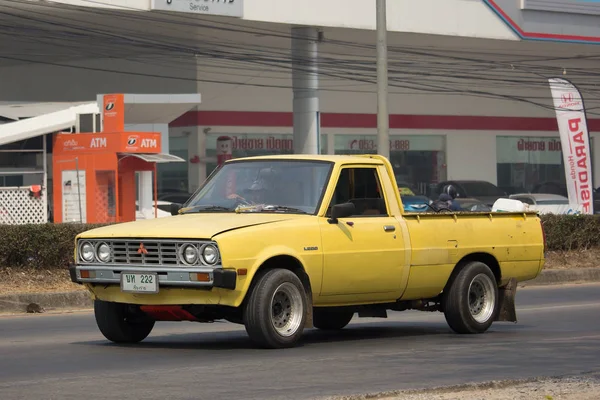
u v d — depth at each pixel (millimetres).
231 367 10055
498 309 14023
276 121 61094
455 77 66125
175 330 14148
